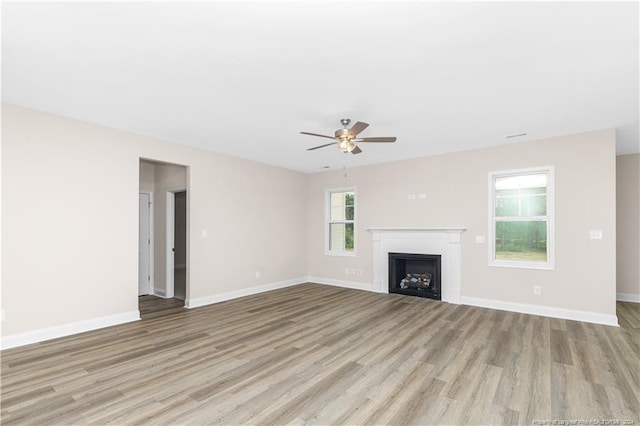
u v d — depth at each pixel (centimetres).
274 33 207
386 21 194
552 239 439
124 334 362
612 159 402
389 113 353
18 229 327
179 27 200
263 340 344
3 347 315
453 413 210
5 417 204
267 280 616
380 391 238
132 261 416
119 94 303
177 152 473
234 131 416
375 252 606
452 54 233
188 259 488
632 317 430
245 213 577
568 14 187
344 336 357
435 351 313
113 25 198
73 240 364
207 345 329
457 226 517
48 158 348
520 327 387
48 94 302
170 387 243
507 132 422
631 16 188
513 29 203
